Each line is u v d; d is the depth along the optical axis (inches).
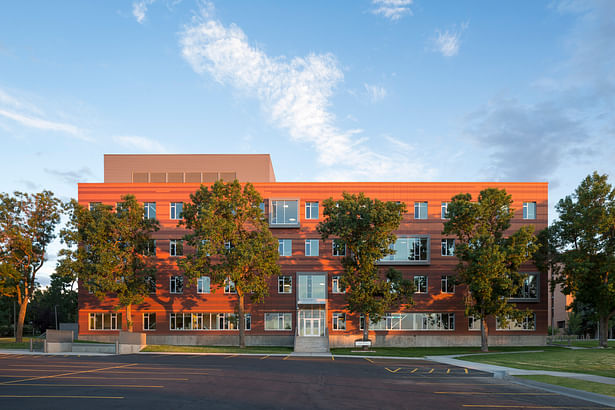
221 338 1902.1
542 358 1269.7
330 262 1920.5
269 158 2092.8
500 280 1587.1
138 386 721.0
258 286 1616.6
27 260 1775.3
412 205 1948.8
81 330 1921.8
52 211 1777.8
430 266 1919.3
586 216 1657.2
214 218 1590.8
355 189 1958.7
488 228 1705.2
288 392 679.1
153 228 1884.8
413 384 776.9
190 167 2085.4
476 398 644.1
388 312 1907.0
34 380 785.6
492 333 1900.8
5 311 3358.8
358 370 993.5
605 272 1630.2
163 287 1923.0
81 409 546.9
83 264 1696.6
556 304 3393.2
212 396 637.3
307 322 1888.5
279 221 1939.0
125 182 2032.5
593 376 847.1
